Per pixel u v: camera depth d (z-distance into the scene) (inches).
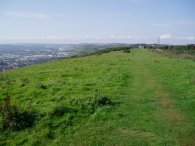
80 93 809.5
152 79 1157.7
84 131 538.3
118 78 1130.0
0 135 498.6
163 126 584.1
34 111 591.5
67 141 492.4
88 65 1686.8
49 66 1780.3
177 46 4089.6
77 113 622.5
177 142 503.5
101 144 486.3
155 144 491.5
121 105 724.7
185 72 1363.2
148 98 821.9
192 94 880.9
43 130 521.0
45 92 784.9
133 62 1919.3
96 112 639.8
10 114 540.4
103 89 902.4
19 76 1167.0
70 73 1255.5
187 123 607.5
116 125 578.2
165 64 1758.1
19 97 729.6
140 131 551.5
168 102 785.6
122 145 484.1
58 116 591.2
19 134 504.1
